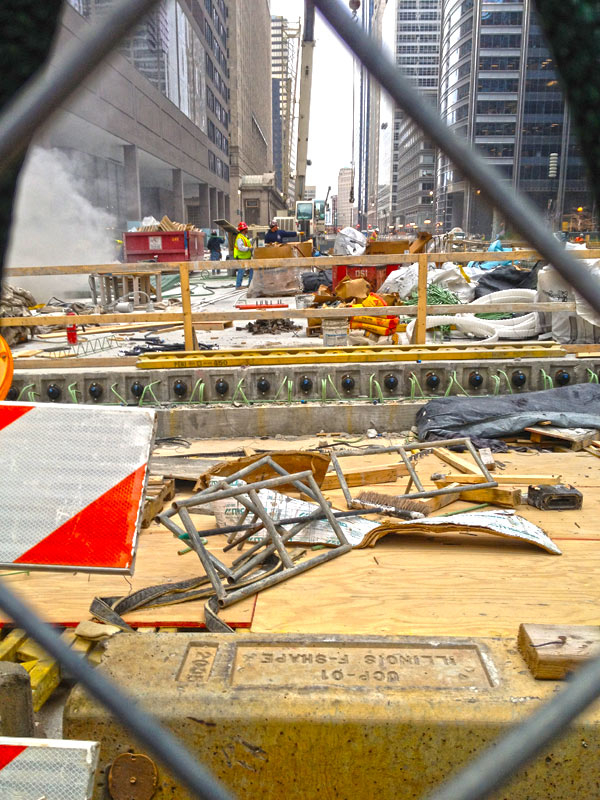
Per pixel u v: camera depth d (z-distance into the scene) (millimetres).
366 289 9672
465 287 12797
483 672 2441
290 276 15945
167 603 3383
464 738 2221
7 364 6285
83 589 3602
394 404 6715
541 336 9258
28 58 562
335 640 2617
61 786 1970
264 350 7531
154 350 8797
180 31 49500
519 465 5566
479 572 3705
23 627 796
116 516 2758
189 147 54344
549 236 561
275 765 2271
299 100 24500
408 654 2557
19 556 2729
